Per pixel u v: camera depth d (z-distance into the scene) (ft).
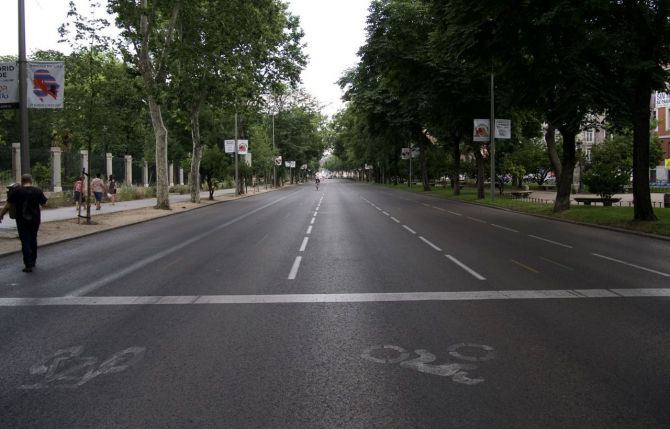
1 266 37.83
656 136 174.29
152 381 16.03
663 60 64.39
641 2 56.75
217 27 92.27
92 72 70.74
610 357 17.94
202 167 132.57
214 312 24.27
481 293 27.91
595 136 231.09
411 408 14.08
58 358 18.21
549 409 13.98
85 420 13.50
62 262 39.65
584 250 44.32
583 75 62.49
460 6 61.98
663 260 39.11
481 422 13.28
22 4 51.78
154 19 87.66
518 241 50.42
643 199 62.54
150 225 69.62
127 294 28.25
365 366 17.22
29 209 35.42
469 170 193.06
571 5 53.93
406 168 250.16
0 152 155.94
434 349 18.88
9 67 52.39
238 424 13.21
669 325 21.80
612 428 12.94
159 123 95.40
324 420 13.41
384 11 114.21
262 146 189.78
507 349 18.83
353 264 37.29
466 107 118.62
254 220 74.90
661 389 15.26
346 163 406.82
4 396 15.07
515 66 68.23
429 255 41.42
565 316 23.29
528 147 167.12
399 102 138.00
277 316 23.52
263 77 121.60
